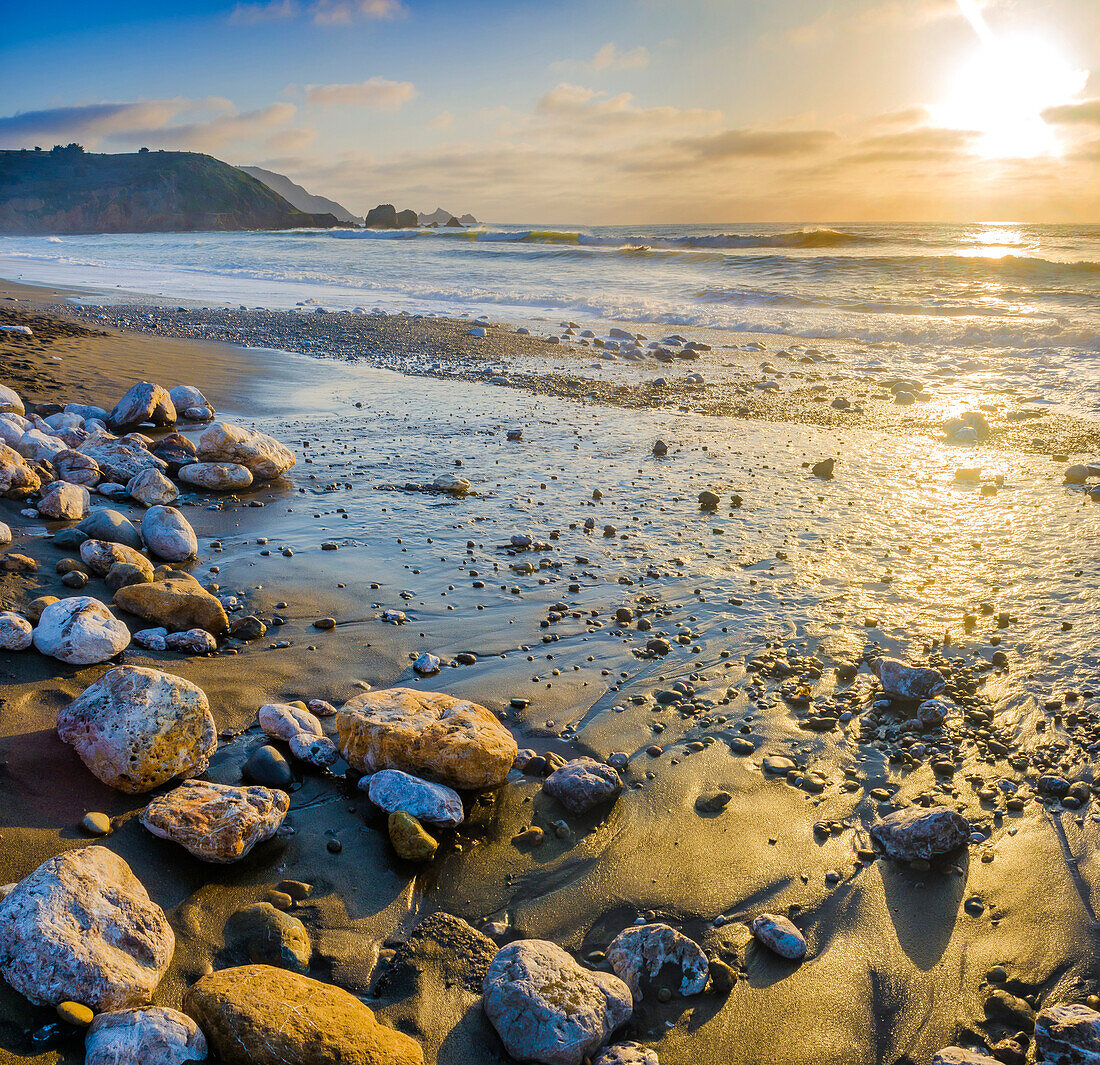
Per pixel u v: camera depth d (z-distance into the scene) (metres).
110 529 5.71
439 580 5.96
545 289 27.08
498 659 4.88
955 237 47.03
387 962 2.78
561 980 2.55
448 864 3.25
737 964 2.85
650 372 15.00
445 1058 2.43
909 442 10.34
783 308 22.50
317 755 3.73
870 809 3.67
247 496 7.62
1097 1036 2.39
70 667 4.06
